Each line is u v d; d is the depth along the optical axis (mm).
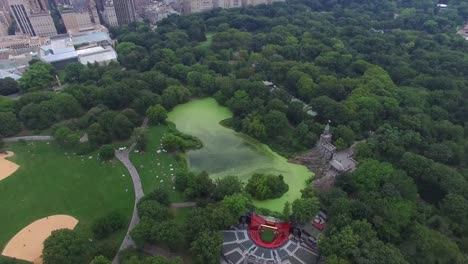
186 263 193000
